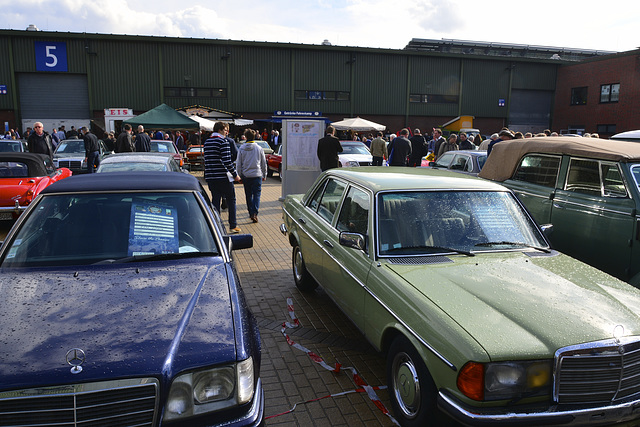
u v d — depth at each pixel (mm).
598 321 2691
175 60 31531
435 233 3678
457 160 10594
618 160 4867
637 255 4594
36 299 2602
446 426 2789
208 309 2594
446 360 2561
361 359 4055
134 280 2861
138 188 3635
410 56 35562
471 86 37031
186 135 27438
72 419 2002
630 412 2574
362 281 3576
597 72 35375
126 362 2117
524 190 6148
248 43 32312
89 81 30281
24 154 9055
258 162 9469
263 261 7008
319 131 11750
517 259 3525
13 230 3246
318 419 3189
